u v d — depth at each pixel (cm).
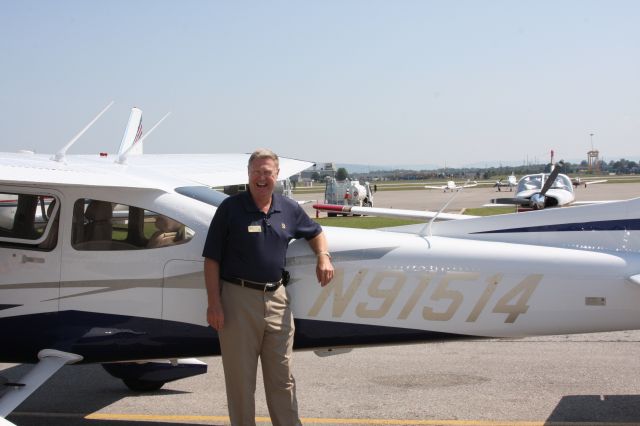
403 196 5409
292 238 391
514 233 424
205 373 586
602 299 394
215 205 420
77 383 566
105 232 414
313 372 579
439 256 402
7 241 420
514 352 630
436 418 467
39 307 414
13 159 447
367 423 460
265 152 372
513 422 457
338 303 404
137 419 480
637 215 408
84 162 485
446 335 403
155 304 406
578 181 5297
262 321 371
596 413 470
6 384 390
